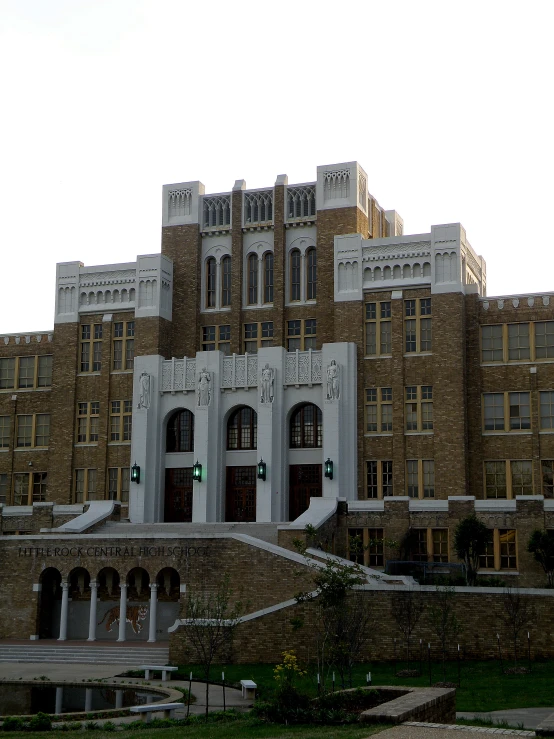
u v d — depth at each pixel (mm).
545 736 20250
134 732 24938
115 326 69812
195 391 65125
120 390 68812
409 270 63219
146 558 51188
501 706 29406
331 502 56312
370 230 70188
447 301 61625
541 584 51875
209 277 70688
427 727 21141
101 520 60281
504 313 61875
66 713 29953
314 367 63094
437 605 40281
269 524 57000
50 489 69188
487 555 53594
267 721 24719
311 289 68188
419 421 61531
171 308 70000
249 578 48438
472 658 39781
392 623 40750
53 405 70188
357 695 25578
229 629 36812
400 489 61094
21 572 53719
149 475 65125
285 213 68875
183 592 49812
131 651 47812
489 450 60781
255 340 68688
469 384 61750
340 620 35281
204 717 27781
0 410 73062
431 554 54656
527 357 60938
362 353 63250
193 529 58188
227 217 70938
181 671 40469
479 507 54000
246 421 65000
